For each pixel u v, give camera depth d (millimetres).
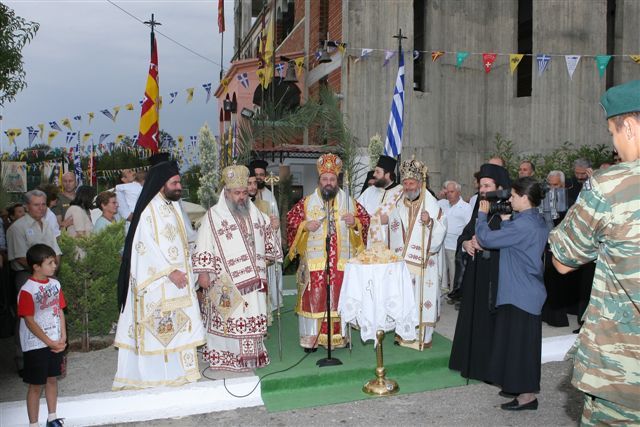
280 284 7914
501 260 5199
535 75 15477
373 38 14242
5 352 7039
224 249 5863
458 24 15609
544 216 7930
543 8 15312
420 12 15586
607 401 2572
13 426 4875
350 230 6484
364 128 14109
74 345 6883
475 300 5723
